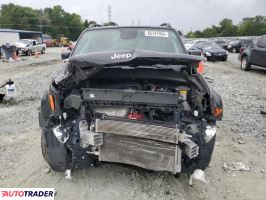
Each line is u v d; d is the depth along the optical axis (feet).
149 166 10.26
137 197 11.06
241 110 23.52
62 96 10.68
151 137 9.94
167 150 10.05
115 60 9.83
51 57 88.74
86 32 16.21
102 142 10.36
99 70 10.26
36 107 23.61
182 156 10.44
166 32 15.93
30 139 16.60
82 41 15.53
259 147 16.20
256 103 26.07
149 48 14.64
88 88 10.52
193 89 10.95
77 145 10.66
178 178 12.35
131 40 15.14
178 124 10.02
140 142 10.18
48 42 197.77
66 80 10.68
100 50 14.57
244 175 13.10
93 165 11.15
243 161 14.42
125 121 10.09
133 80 11.18
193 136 10.53
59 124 10.77
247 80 39.01
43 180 12.19
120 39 15.24
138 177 12.35
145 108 10.35
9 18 335.47
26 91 30.01
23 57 89.51
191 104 10.75
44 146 11.55
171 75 11.01
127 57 9.84
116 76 11.05
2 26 330.95
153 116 10.52
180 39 15.62
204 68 51.06
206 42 69.41
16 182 12.08
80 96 10.43
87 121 10.62
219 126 19.34
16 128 18.47
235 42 104.78
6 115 21.36
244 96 28.91
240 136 17.72
